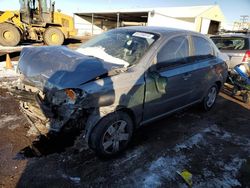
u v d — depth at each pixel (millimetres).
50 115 2713
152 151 3367
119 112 2982
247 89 5922
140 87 3066
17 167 2799
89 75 2699
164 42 3471
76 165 2922
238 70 6258
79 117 2754
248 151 3617
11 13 14164
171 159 3225
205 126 4359
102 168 2916
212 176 2961
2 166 2789
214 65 4562
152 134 3855
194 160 3254
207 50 4508
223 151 3555
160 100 3479
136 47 3434
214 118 4777
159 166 3053
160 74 3322
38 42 16297
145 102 3227
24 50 3576
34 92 2994
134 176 2830
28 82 3061
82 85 2615
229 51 7492
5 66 7684
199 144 3689
